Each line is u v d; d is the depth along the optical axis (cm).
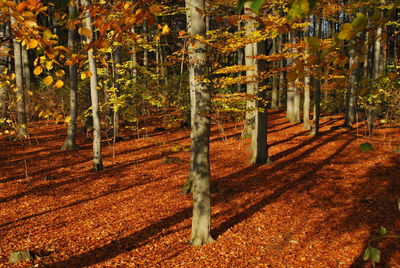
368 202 772
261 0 95
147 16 230
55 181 1060
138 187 1005
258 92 1187
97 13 225
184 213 797
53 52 209
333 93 2525
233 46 841
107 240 662
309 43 135
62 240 661
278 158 1295
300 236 649
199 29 614
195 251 608
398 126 1653
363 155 1220
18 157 1340
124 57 1705
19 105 1603
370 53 2197
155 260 582
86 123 1817
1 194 924
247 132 1686
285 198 861
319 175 1035
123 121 2298
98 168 1197
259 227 702
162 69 1636
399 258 527
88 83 1795
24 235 680
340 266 532
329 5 1070
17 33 199
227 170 1165
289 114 2230
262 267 545
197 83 599
